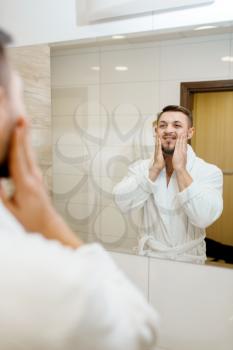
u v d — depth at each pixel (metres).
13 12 1.16
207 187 0.95
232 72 0.89
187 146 0.96
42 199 0.41
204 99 0.93
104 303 0.34
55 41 1.11
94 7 0.99
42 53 1.12
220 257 0.96
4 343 0.33
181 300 1.04
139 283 1.08
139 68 0.99
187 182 0.97
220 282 0.97
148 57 0.98
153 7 0.92
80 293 0.32
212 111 0.92
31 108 1.17
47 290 0.32
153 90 0.99
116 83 1.03
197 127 0.94
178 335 1.06
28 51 1.15
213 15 0.90
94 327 0.33
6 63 0.37
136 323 0.36
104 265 0.39
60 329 0.32
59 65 1.10
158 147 1.00
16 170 0.40
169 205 1.00
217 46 0.90
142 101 1.00
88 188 1.11
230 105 0.90
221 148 0.92
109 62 1.03
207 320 1.01
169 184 1.00
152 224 1.03
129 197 1.06
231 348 1.00
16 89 0.38
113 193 1.08
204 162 0.95
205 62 0.92
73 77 1.09
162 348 1.08
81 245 0.42
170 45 0.95
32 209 0.41
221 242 0.95
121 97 1.03
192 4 0.90
